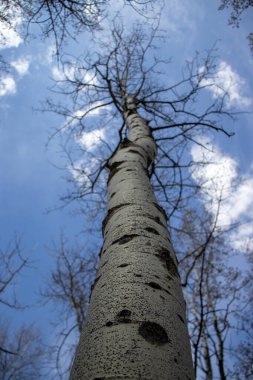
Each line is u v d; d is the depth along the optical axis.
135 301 1.06
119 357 0.85
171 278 1.29
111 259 1.37
